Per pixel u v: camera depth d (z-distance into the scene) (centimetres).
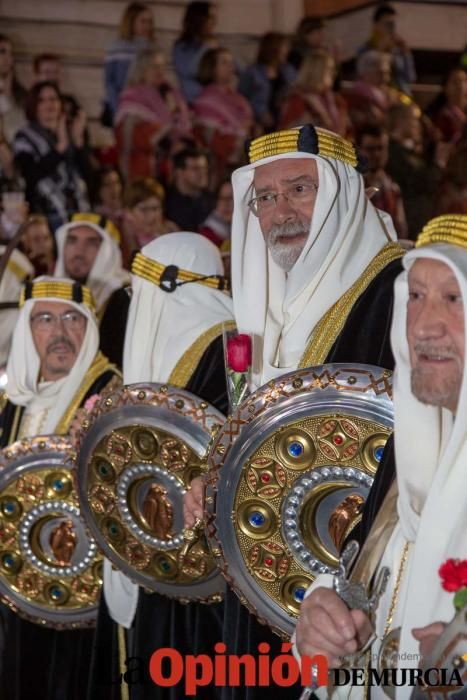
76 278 707
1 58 1016
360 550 307
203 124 1038
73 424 497
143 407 428
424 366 280
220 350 457
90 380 534
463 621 267
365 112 1036
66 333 534
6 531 502
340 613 292
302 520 361
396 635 293
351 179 392
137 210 823
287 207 386
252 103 1066
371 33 1078
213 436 388
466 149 761
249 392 395
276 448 358
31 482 497
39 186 963
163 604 452
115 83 1043
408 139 984
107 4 1183
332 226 384
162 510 432
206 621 445
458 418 275
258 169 395
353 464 350
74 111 984
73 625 504
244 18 1216
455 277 278
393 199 866
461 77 1053
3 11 1162
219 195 898
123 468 435
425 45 1216
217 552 372
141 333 479
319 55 1018
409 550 298
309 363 379
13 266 738
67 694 519
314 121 1009
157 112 1022
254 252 402
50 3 1168
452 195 759
